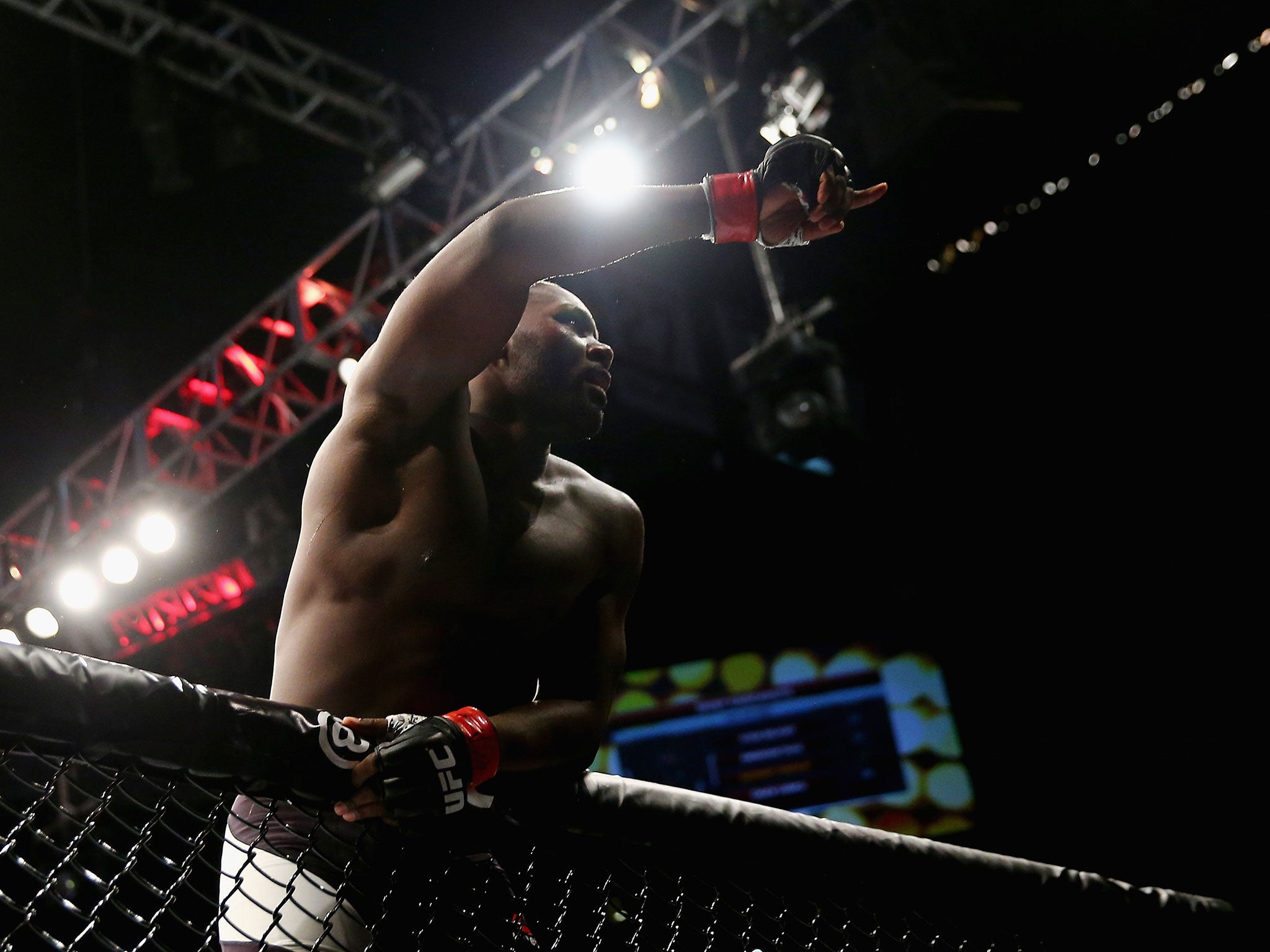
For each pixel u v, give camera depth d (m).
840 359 7.26
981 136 6.57
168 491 7.07
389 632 1.50
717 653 8.66
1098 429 8.87
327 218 7.86
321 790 1.23
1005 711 8.63
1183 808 8.03
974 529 9.17
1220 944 2.01
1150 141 7.21
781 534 9.07
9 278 7.50
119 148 7.71
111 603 7.28
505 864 1.55
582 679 1.72
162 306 8.09
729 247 8.44
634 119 6.61
